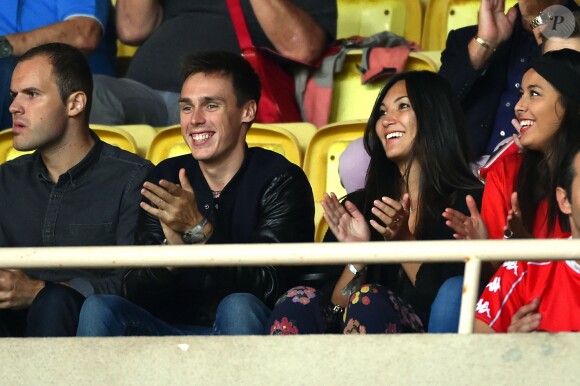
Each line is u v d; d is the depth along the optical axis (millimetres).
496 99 17062
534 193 13656
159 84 20312
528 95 13906
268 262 10727
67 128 15852
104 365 11484
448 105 14453
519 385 10938
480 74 17031
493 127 17047
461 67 17094
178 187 13336
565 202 12586
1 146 18922
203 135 14852
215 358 11352
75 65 15977
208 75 15016
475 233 12766
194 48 20219
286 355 11266
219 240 14562
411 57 19422
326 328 12922
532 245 10453
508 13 17312
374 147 14625
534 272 12516
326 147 17906
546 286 12406
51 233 15492
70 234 15469
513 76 17078
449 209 12742
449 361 11031
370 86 19578
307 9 20109
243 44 19406
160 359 11414
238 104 15000
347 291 13422
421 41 22047
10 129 18844
